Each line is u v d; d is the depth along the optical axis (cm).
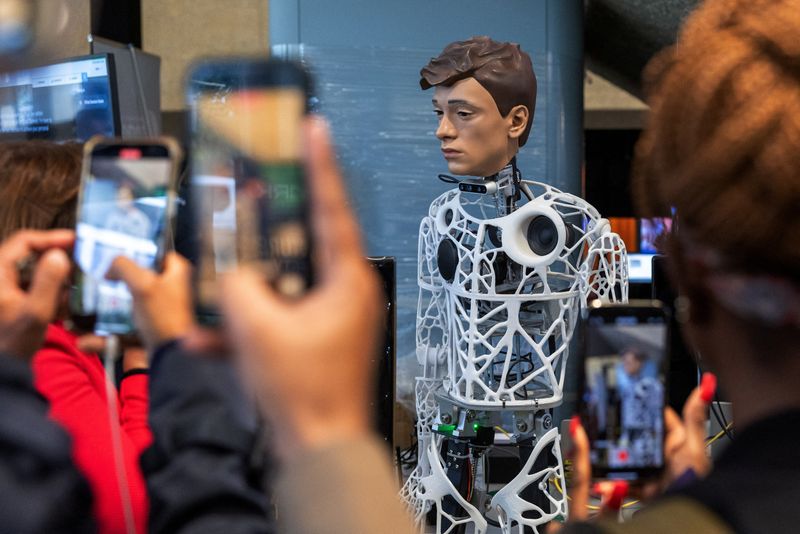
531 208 250
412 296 405
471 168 276
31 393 77
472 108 273
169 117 652
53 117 258
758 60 46
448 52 278
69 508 77
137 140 85
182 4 650
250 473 82
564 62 412
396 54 404
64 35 274
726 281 47
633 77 648
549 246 250
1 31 89
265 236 61
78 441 97
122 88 295
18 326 77
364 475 44
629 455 73
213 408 81
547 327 261
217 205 69
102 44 291
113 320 85
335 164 48
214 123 71
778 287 46
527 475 258
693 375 240
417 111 406
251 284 47
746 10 48
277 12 404
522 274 259
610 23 549
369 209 402
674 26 455
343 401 45
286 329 46
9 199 99
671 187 48
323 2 401
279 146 67
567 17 412
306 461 44
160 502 79
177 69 655
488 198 390
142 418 115
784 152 44
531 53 410
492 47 277
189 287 79
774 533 42
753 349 48
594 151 745
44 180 100
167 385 81
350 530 43
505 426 394
